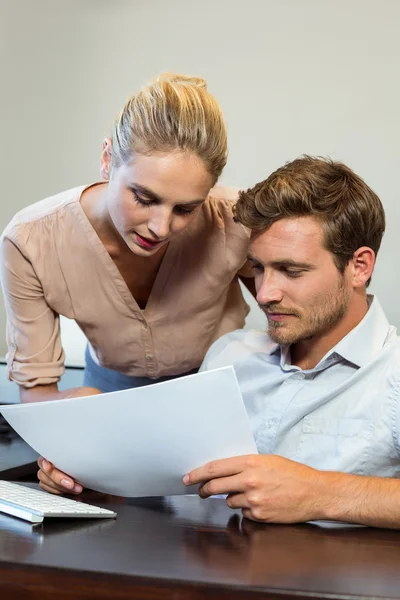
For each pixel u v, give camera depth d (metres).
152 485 1.29
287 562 0.98
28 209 1.76
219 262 1.77
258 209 1.36
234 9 3.11
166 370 1.94
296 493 1.17
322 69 3.05
